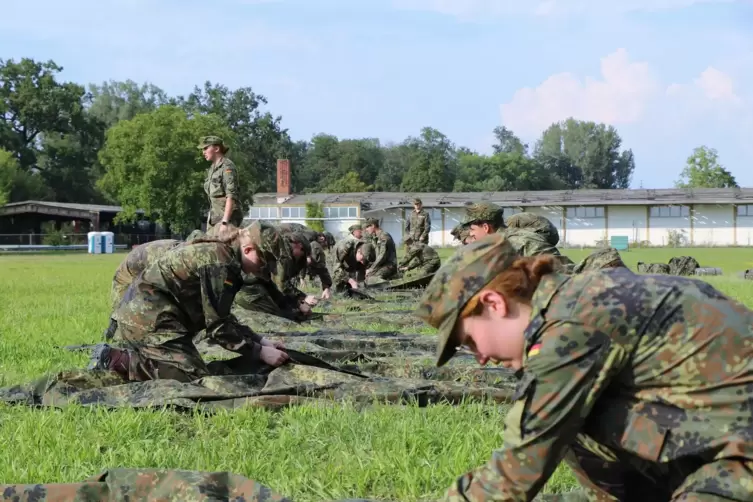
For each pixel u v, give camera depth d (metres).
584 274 2.93
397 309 14.29
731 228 71.19
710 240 71.56
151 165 61.34
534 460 2.81
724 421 2.74
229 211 12.66
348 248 18.39
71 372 6.59
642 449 2.83
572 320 2.80
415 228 24.89
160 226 76.69
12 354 8.70
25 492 3.45
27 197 79.38
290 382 6.52
